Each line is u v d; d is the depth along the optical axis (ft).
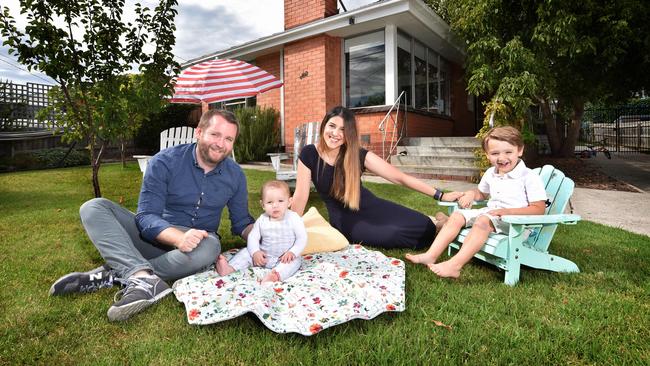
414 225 10.19
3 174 31.83
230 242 11.23
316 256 9.05
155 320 6.18
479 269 8.96
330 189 10.27
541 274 8.49
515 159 9.04
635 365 4.95
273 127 37.09
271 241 8.45
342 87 34.19
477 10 25.64
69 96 14.21
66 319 6.20
